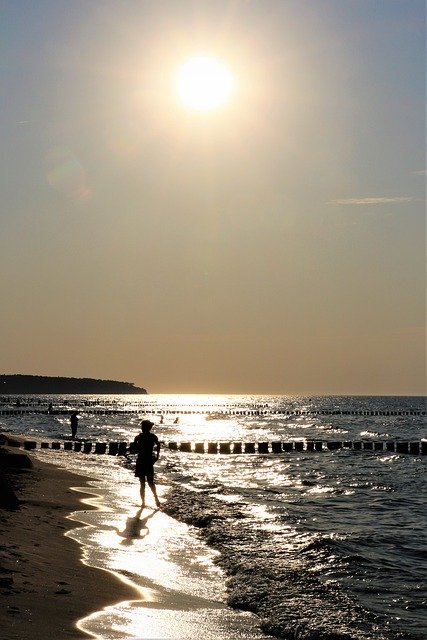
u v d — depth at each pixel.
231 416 148.62
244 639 11.05
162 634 10.88
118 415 135.00
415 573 16.36
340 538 20.16
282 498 29.06
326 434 87.62
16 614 10.82
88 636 10.29
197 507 23.91
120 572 14.45
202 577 14.85
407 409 196.12
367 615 12.77
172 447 59.56
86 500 23.67
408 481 37.53
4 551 14.72
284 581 14.80
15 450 42.59
